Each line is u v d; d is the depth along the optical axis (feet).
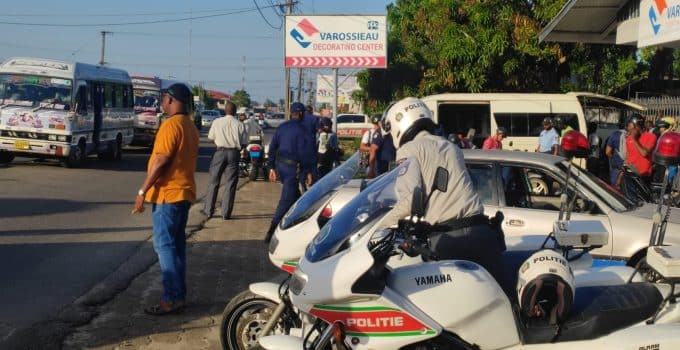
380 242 13.62
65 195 49.37
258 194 56.75
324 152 60.59
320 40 95.71
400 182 13.47
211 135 41.93
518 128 54.08
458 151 15.38
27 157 73.15
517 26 69.05
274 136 34.27
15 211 41.52
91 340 20.15
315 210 19.29
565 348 13.91
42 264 28.84
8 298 23.89
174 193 22.09
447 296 13.33
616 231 23.98
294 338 13.78
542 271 14.03
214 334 20.97
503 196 25.11
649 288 14.98
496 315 13.64
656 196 36.86
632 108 55.52
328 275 13.06
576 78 77.20
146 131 95.66
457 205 14.96
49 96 66.23
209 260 30.40
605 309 14.28
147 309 22.58
